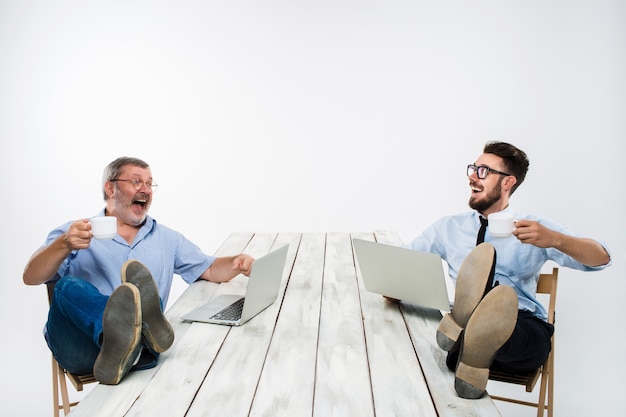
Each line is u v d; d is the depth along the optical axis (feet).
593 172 16.49
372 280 7.09
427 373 5.17
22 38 17.80
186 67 18.12
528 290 7.72
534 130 16.88
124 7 17.98
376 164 17.92
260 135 18.16
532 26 16.78
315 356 5.54
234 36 17.95
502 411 10.01
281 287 7.80
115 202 7.94
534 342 6.45
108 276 7.72
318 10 17.72
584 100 16.52
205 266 8.31
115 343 4.95
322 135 17.99
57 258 6.50
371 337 6.02
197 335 6.13
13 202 17.78
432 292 6.61
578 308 13.94
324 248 9.97
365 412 4.48
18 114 17.89
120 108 18.20
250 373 5.19
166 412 4.53
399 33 17.53
